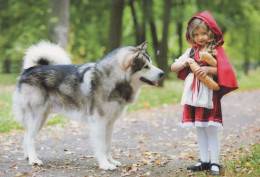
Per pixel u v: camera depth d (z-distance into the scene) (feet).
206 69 10.65
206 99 10.61
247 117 25.20
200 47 11.37
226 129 20.48
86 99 12.06
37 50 13.60
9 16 60.49
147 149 15.38
